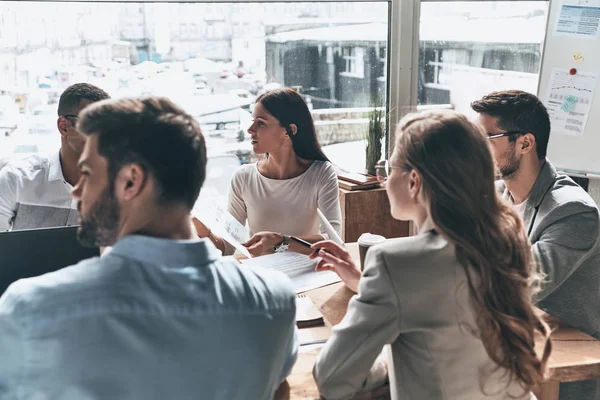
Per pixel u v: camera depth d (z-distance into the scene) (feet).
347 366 4.22
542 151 6.52
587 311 6.50
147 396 3.15
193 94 11.60
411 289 4.04
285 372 4.14
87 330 3.01
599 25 10.09
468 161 4.00
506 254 4.02
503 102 6.43
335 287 6.52
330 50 12.17
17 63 10.50
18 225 7.75
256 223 8.98
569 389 6.39
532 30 13.15
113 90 11.18
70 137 7.47
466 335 4.07
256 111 8.67
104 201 3.36
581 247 6.14
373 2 12.17
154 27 11.06
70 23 10.62
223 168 11.98
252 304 3.50
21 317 2.98
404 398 4.31
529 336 4.06
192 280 3.33
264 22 11.63
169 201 3.40
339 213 8.73
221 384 3.35
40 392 3.01
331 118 12.51
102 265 3.21
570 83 10.45
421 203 4.21
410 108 12.59
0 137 10.73
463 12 12.78
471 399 4.19
